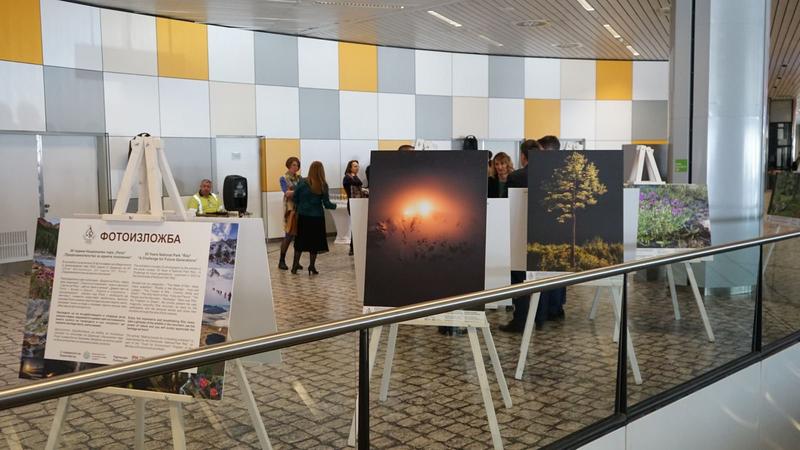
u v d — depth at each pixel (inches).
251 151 514.0
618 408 155.1
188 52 466.9
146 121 446.6
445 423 132.3
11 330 255.8
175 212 125.7
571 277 140.3
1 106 375.2
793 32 573.3
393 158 162.6
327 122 546.3
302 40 529.0
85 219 123.8
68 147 414.9
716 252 179.9
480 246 154.5
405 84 587.5
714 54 307.6
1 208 382.3
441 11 442.0
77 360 118.6
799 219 331.9
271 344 94.4
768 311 211.8
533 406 141.9
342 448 115.3
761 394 203.6
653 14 460.8
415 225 158.2
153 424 104.3
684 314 176.7
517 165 649.0
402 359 127.7
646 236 241.6
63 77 403.9
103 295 119.6
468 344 136.1
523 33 524.7
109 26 425.1
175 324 115.2
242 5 414.6
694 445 177.3
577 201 201.0
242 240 119.0
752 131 309.4
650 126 670.5
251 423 111.8
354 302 304.2
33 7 388.8
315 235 375.2
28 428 91.5
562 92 652.1
